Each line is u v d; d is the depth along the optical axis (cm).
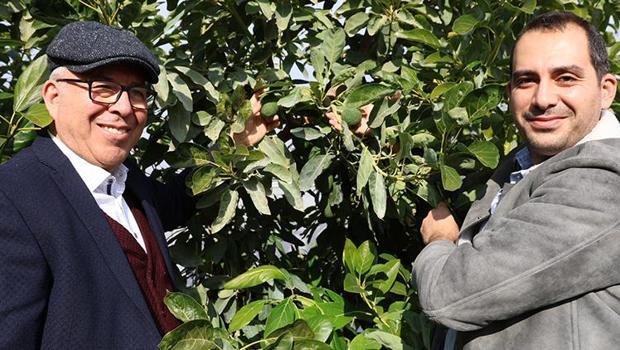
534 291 175
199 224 247
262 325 232
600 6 260
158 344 187
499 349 183
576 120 190
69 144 194
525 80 194
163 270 208
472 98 206
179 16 236
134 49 191
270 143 230
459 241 207
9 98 223
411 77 233
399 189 226
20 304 172
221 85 233
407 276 241
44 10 236
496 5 238
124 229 196
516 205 192
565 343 175
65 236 180
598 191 175
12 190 178
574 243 172
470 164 221
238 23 248
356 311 231
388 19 243
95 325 180
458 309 181
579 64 188
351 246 228
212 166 221
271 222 261
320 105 226
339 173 253
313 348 193
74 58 189
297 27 247
